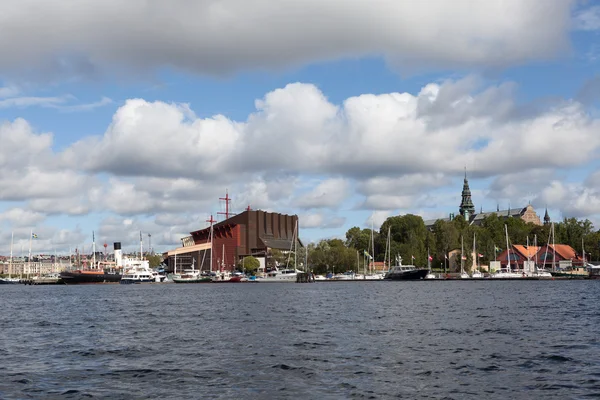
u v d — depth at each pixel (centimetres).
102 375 3077
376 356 3559
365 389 2686
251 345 4128
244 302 9575
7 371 3212
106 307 8881
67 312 7912
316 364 3316
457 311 6925
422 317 6166
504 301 8781
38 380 2961
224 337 4625
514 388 2670
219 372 3123
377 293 12094
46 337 4838
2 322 6384
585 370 3031
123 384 2856
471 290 12925
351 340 4319
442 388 2689
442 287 15000
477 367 3159
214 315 6881
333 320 5988
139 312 7638
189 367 3281
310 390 2683
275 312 7219
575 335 4441
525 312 6631
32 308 8962
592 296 9962
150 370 3198
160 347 4103
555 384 2730
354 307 7931
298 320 6047
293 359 3491
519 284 16625
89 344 4319
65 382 2911
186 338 4597
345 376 2975
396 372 3056
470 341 4169
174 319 6412
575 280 19800
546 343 4019
